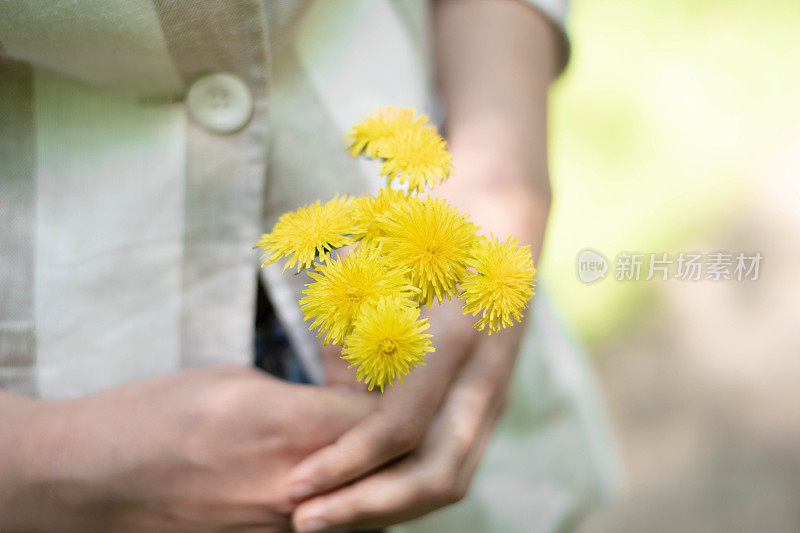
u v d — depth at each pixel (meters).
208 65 0.87
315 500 0.86
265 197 0.91
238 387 0.87
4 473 0.85
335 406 0.86
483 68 0.96
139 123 0.88
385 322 0.77
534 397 1.02
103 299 0.89
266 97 0.88
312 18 0.91
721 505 1.68
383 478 0.86
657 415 1.83
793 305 1.99
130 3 0.84
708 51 2.56
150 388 0.87
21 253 0.88
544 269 2.06
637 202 2.17
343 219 0.80
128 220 0.89
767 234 2.08
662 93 2.47
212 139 0.88
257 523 0.87
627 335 1.98
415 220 0.79
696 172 2.25
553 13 0.98
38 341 0.89
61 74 0.87
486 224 0.90
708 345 1.95
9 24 0.83
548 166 0.95
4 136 0.87
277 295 0.91
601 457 1.06
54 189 0.88
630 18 2.69
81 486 0.85
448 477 0.87
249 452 0.86
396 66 0.95
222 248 0.89
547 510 1.04
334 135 0.91
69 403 0.87
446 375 0.86
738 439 1.78
